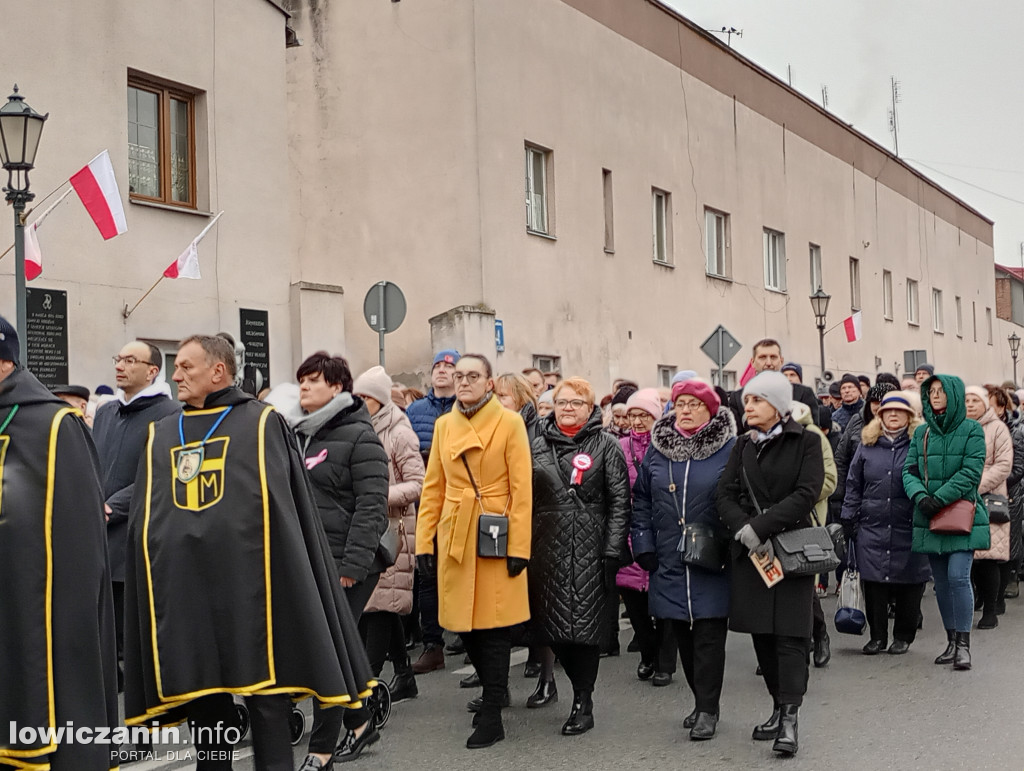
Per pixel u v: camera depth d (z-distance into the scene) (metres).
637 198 22.78
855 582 8.98
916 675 8.41
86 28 13.32
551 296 20.02
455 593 6.69
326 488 6.45
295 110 19.61
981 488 10.15
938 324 43.22
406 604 7.25
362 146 19.20
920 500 8.63
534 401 8.81
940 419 8.74
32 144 9.99
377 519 6.38
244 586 4.82
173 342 14.21
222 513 4.86
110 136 13.55
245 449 4.93
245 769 6.14
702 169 25.44
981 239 49.03
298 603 4.86
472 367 6.84
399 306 14.16
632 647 9.55
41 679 4.11
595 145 21.44
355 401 6.58
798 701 6.46
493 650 6.73
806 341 30.64
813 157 31.70
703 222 25.45
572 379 7.24
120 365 7.62
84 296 13.13
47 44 12.91
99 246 13.34
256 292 15.41
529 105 19.69
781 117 29.72
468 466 6.76
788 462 6.60
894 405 9.12
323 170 19.44
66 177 13.04
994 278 50.91
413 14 18.91
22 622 4.11
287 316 15.86
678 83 24.53
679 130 24.50
